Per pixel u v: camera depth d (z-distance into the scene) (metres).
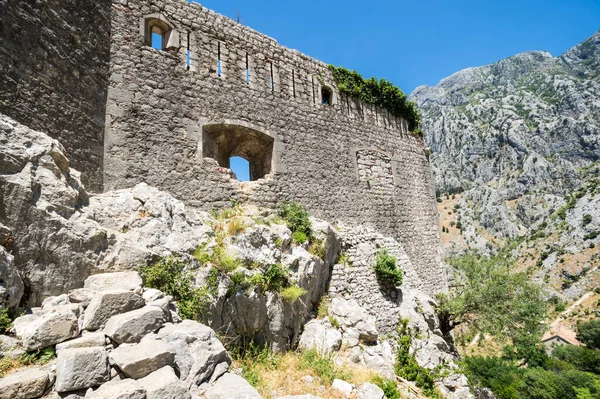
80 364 3.38
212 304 6.73
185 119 10.37
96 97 8.38
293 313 9.10
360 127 15.59
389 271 12.77
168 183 9.57
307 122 13.66
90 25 8.41
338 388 6.68
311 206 12.85
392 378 9.17
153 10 10.41
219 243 7.89
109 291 4.49
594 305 56.81
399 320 12.44
